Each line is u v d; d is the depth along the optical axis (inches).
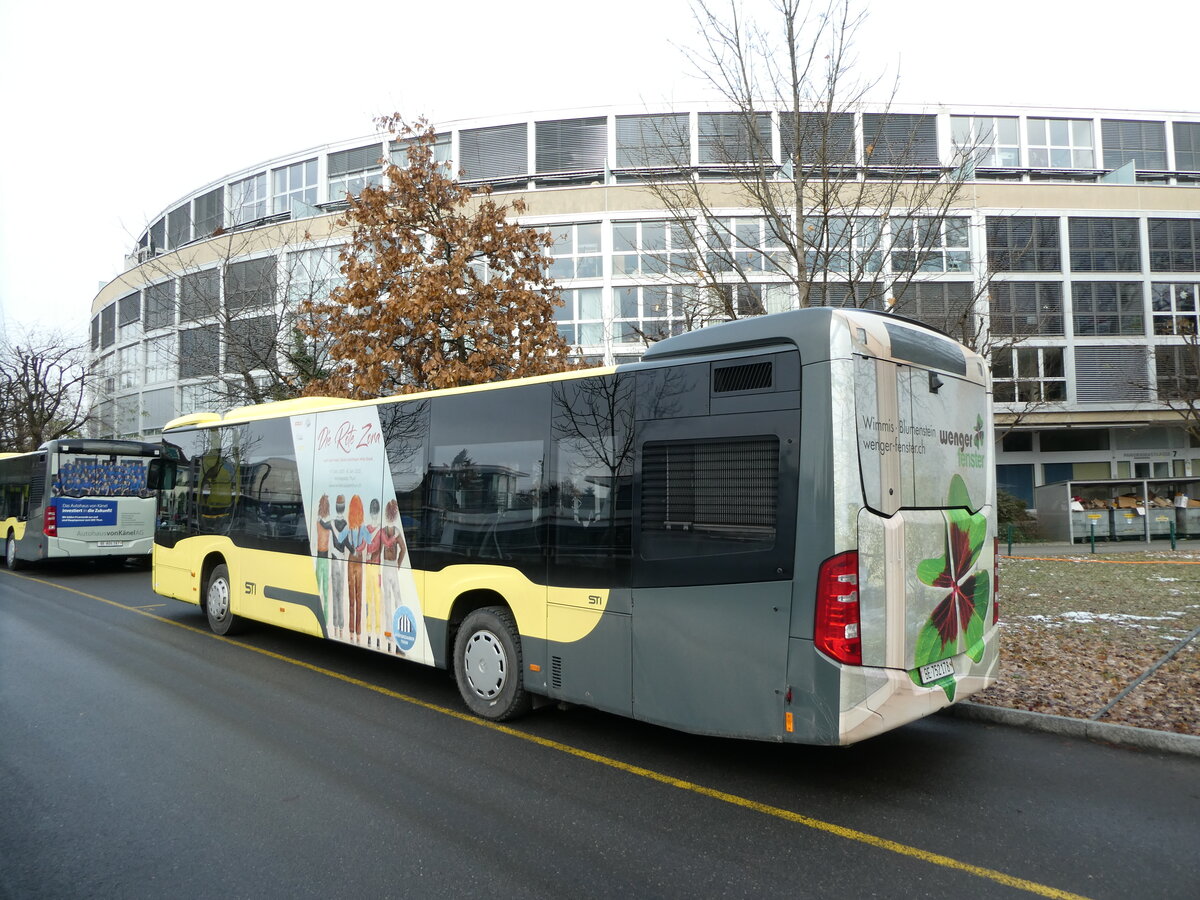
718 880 134.9
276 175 1241.4
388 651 272.4
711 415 184.4
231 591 362.3
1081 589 469.4
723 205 610.5
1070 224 1115.9
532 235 551.2
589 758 201.8
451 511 252.2
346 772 190.1
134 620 415.2
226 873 137.8
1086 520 940.6
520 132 1125.1
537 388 228.7
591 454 210.8
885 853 145.3
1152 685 249.3
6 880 135.3
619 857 144.0
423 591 259.4
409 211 528.7
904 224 391.5
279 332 725.9
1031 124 1201.4
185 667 304.8
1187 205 1130.7
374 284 501.0
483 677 237.6
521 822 160.2
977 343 515.5
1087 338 1111.6
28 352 1185.4
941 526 187.9
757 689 170.6
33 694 262.1
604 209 989.2
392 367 519.2
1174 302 1123.9
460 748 209.5
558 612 215.5
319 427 312.5
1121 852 145.0
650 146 451.8
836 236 430.0
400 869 139.2
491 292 526.3
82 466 637.9
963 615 194.2
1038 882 133.6
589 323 978.7
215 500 380.5
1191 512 957.8
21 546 672.4
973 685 194.9
